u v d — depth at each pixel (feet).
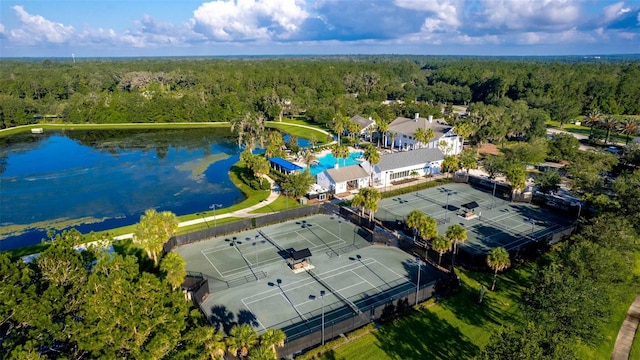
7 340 98.22
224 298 168.76
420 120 444.14
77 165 396.37
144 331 104.06
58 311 108.37
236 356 121.60
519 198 281.95
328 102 640.99
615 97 606.96
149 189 327.47
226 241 223.71
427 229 196.44
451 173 348.18
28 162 407.64
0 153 444.96
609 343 138.92
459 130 405.39
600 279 136.56
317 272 189.37
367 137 501.15
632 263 157.07
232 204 294.25
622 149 370.32
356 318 146.61
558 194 296.10
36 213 278.05
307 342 136.05
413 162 336.70
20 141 508.53
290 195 296.10
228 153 446.19
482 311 157.48
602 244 160.15
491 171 324.60
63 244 130.00
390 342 140.15
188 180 350.84
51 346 103.19
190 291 163.84
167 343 104.06
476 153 404.36
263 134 489.67
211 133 562.25
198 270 191.93
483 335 143.43
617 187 239.30
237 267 194.80
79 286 115.44
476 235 227.40
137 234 176.55
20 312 100.94
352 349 136.77
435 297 165.27
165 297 115.44
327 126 575.79
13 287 104.53
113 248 209.46
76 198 306.96
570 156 368.48
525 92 654.94
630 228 172.55
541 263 194.59
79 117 616.80
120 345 101.24
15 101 599.98
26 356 90.17
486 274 185.57
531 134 430.20
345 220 252.01
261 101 655.76
